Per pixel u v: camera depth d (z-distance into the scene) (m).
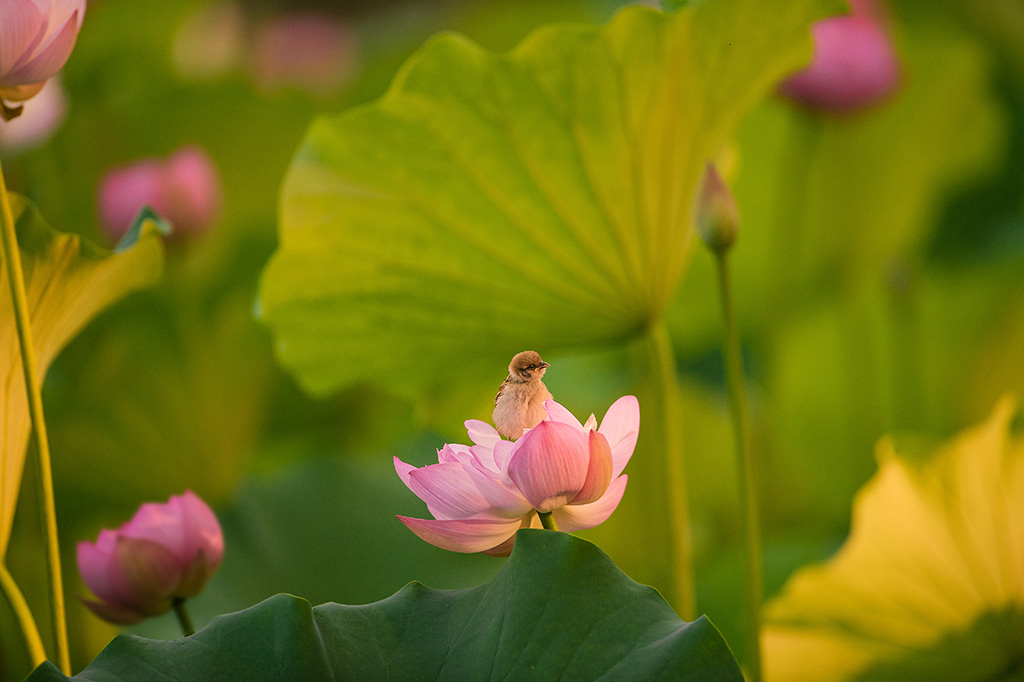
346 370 5.27
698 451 6.54
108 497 5.93
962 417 6.61
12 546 5.43
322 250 5.13
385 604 4.61
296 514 5.82
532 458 4.49
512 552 4.56
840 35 5.98
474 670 4.52
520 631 4.52
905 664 5.17
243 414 6.42
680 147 5.02
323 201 5.09
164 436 5.97
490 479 4.53
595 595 4.54
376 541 5.75
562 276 5.07
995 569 5.09
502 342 5.20
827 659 5.17
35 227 4.68
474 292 5.14
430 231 5.09
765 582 5.47
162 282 6.27
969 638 5.12
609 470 4.52
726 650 4.48
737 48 4.98
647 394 6.29
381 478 6.15
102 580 4.74
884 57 6.01
